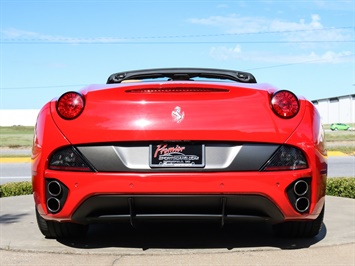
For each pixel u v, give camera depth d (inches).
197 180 110.7
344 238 139.5
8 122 1878.7
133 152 113.6
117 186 111.4
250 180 110.8
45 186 117.4
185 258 119.0
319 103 2763.3
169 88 115.8
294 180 112.6
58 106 116.5
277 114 115.0
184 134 112.3
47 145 116.1
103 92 117.2
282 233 137.1
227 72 156.3
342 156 639.8
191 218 115.0
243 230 152.4
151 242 135.7
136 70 157.9
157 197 111.7
